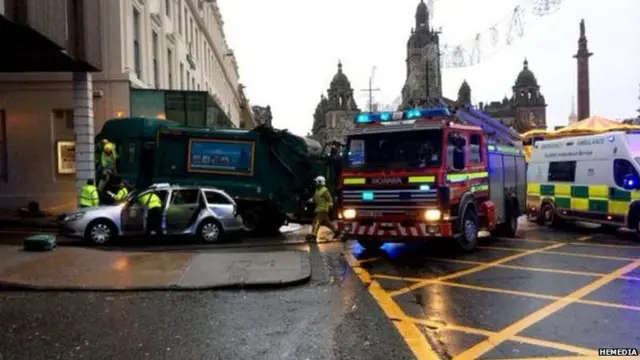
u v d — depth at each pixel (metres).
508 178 15.62
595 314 7.23
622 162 15.30
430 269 10.62
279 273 9.62
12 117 21.28
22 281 8.84
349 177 12.23
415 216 11.48
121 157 17.58
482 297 8.24
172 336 6.31
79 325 6.75
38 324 6.79
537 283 9.19
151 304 7.79
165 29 29.44
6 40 13.18
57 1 13.66
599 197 16.08
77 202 18.91
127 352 5.77
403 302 7.97
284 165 17.52
